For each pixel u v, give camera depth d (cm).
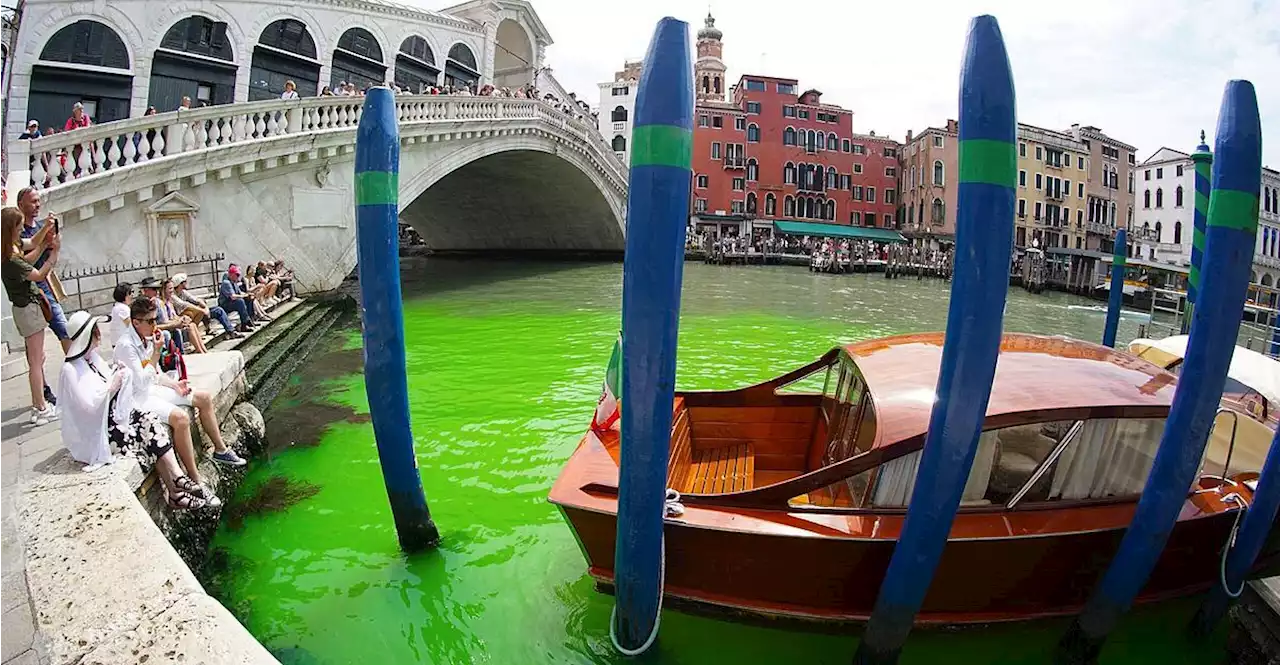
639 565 353
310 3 2261
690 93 302
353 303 1648
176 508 502
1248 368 635
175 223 1315
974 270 300
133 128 1223
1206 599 420
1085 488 417
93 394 456
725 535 393
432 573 494
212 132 1356
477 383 1039
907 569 337
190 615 304
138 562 344
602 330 1516
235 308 1084
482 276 2728
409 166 1908
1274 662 370
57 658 274
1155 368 476
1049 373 454
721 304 2156
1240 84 337
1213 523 418
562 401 944
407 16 2602
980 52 293
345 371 1089
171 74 1991
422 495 497
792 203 5178
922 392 437
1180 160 5322
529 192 3180
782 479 567
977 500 410
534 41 3512
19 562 342
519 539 545
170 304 858
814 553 390
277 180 1503
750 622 421
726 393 582
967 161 297
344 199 1628
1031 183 5116
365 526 565
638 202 303
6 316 781
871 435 444
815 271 3862
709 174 4941
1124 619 446
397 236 429
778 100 5091
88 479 437
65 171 1148
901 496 407
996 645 420
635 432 328
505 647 420
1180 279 3161
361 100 1653
